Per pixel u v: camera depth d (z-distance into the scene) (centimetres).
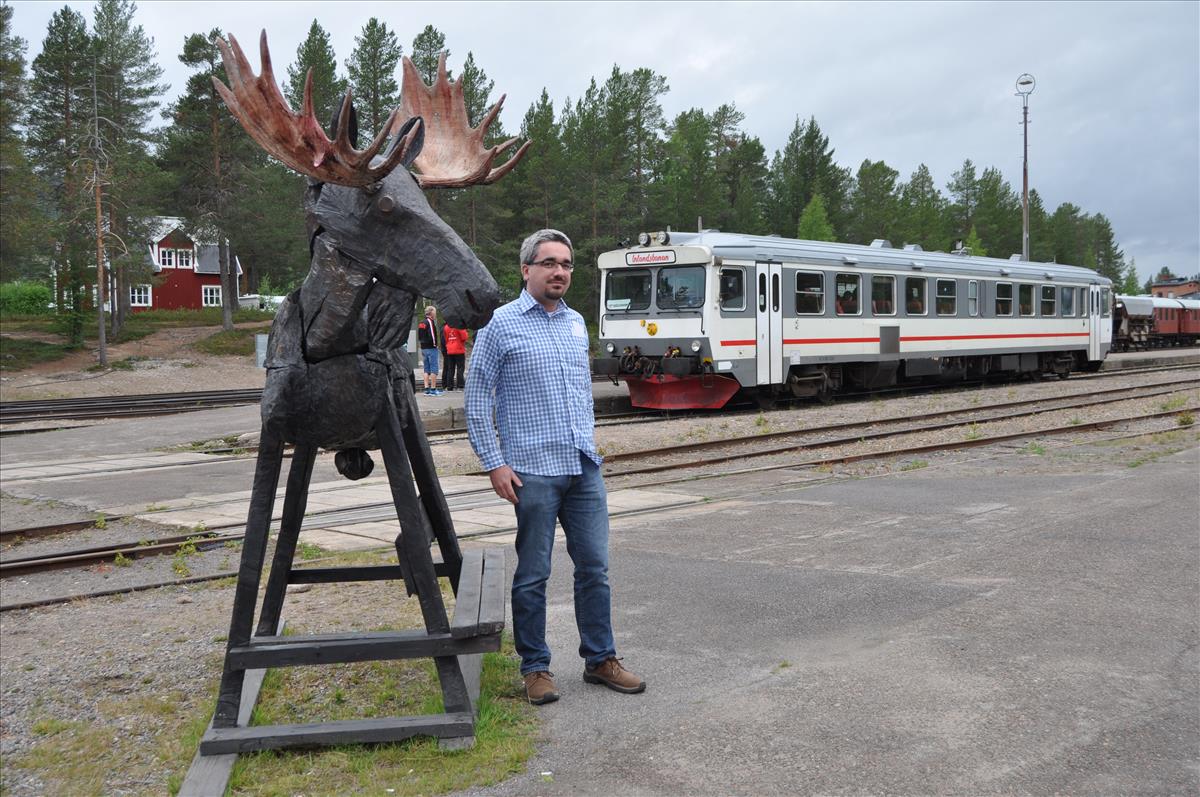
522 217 5231
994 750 358
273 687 449
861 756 356
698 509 890
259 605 608
